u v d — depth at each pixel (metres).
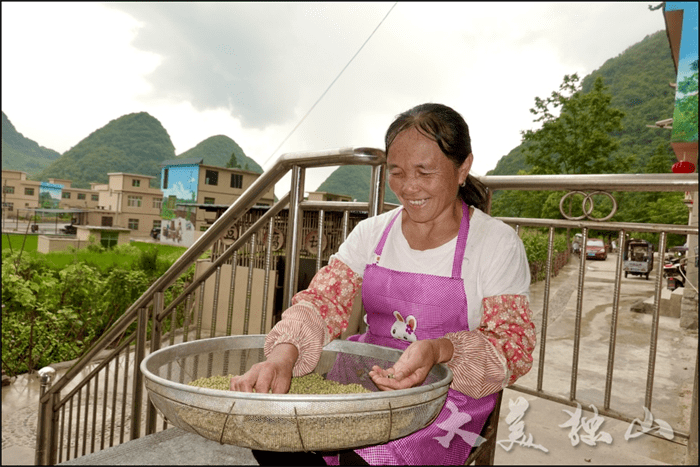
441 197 1.03
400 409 0.66
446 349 0.93
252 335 1.03
